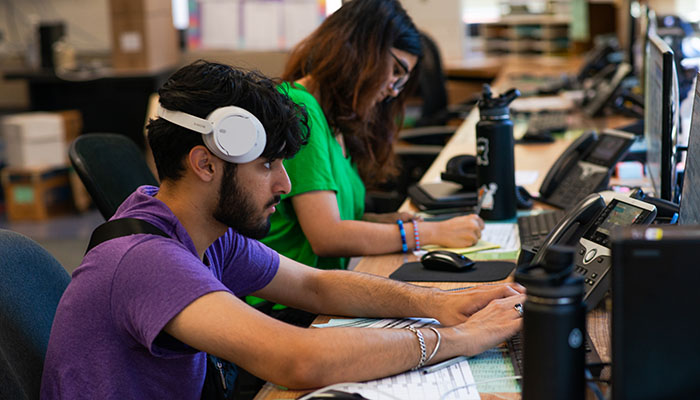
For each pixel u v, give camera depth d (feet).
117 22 20.25
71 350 3.79
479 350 4.01
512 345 4.09
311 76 6.49
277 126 3.89
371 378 3.78
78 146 5.90
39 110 20.89
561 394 2.93
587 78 14.84
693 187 4.17
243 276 4.72
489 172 6.59
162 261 3.69
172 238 3.92
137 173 6.29
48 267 4.62
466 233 6.01
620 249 2.60
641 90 12.00
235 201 3.92
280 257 4.93
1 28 24.73
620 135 7.00
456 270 5.40
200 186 3.91
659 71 5.98
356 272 4.93
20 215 17.76
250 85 3.89
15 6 24.53
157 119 3.90
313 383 3.68
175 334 3.63
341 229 5.96
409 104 18.45
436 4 19.38
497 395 3.59
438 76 15.17
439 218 6.89
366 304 4.71
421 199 7.29
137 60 20.43
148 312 3.62
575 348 2.92
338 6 6.70
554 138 10.27
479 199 6.68
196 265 3.77
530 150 9.64
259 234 4.05
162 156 3.91
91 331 3.77
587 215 4.71
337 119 6.51
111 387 3.78
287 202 6.19
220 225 4.07
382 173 7.42
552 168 7.22
